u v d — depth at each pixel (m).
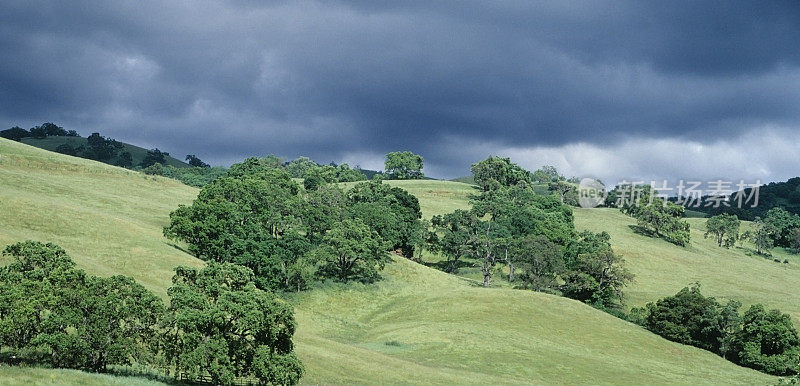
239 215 119.06
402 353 80.88
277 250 112.50
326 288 115.94
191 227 108.12
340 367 63.09
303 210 136.88
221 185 135.12
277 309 48.09
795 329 109.69
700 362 94.25
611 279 135.25
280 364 47.25
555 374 75.81
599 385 73.12
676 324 108.00
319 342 75.25
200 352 45.16
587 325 102.75
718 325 104.75
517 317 101.94
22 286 43.91
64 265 49.31
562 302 113.44
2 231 85.44
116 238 100.94
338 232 121.38
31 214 100.06
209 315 45.97
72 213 107.06
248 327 46.38
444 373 68.56
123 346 44.66
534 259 137.25
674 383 77.50
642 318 118.69
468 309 105.06
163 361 46.69
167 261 95.38
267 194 136.75
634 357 90.19
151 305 46.81
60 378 37.03
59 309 44.03
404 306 111.06
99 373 42.91
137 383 40.94
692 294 112.31
